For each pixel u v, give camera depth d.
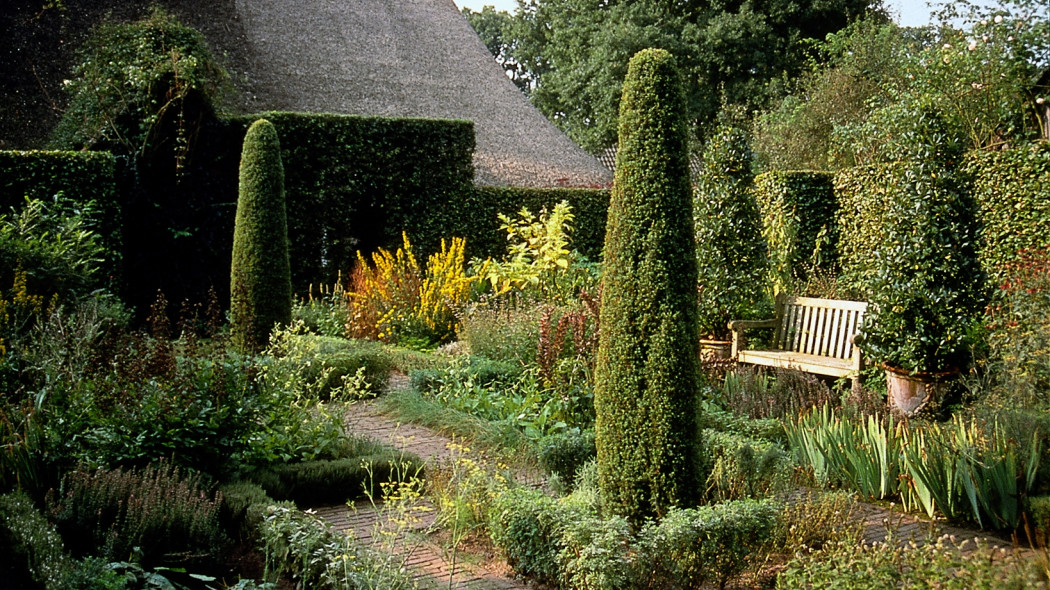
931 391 6.89
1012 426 5.23
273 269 9.77
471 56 20.61
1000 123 13.16
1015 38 12.89
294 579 3.93
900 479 5.07
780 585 3.31
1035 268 6.71
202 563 4.07
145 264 11.85
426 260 13.80
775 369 7.82
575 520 3.82
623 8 25.78
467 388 7.36
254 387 5.48
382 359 8.41
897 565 3.02
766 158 19.50
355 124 13.17
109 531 3.99
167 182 11.98
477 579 4.02
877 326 7.13
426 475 5.26
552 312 9.05
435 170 13.82
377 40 19.17
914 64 13.88
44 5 13.80
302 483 5.17
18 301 6.98
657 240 4.07
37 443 4.75
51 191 10.62
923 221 6.84
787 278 10.10
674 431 4.05
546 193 14.74
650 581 3.59
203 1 15.84
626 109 4.19
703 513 3.72
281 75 16.80
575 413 6.82
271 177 9.80
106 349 5.31
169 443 4.86
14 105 13.16
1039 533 4.26
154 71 11.50
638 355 4.12
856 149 14.03
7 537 3.65
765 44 24.88
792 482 5.07
